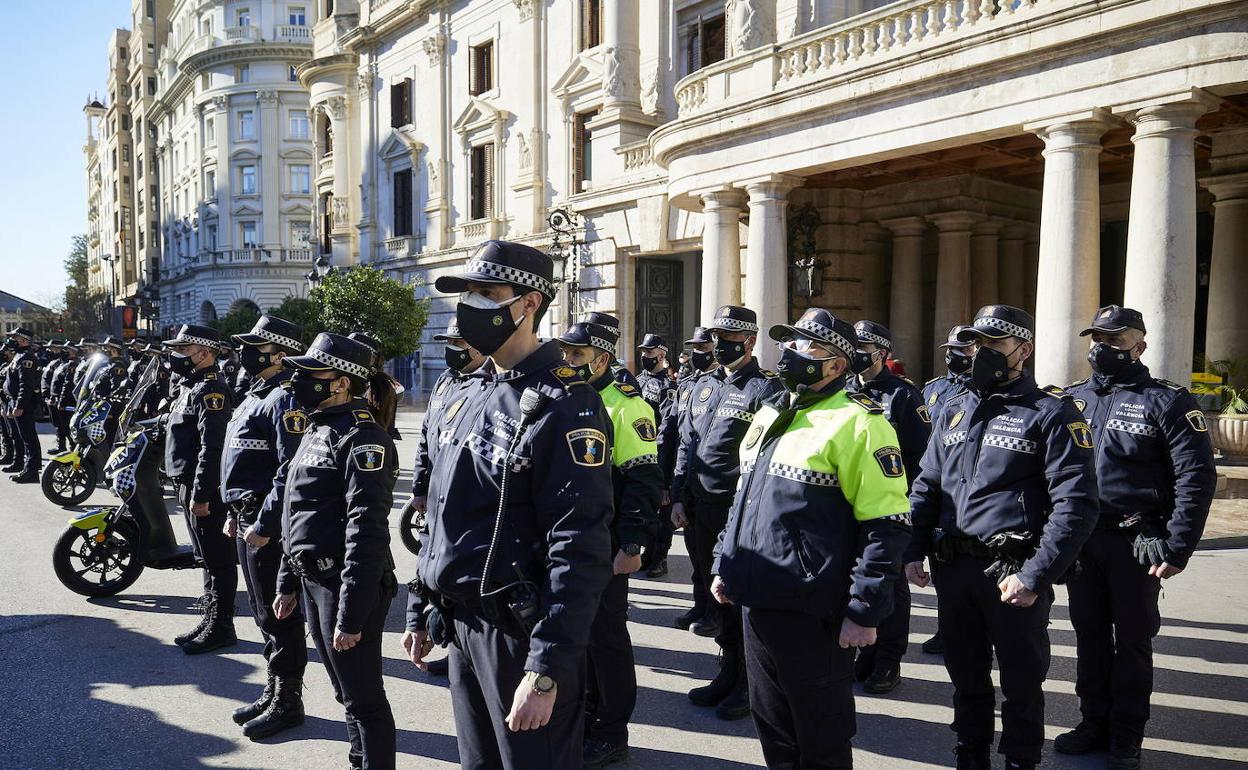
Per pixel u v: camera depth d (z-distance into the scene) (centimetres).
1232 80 781
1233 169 1221
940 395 561
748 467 338
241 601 683
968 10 971
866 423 309
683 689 506
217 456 544
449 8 2739
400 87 2992
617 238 1944
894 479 304
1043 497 354
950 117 984
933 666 543
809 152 1138
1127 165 1345
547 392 257
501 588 251
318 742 435
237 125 5103
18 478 1307
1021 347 368
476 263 267
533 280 266
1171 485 404
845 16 1489
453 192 2775
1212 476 393
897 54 1017
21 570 772
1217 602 638
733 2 1691
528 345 274
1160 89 822
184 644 563
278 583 395
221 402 551
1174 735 430
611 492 258
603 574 252
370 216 3167
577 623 243
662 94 1948
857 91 1062
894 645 498
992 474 359
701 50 1847
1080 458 343
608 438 261
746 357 532
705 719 465
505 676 255
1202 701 470
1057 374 895
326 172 3438
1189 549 385
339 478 365
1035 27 893
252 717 452
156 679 516
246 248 5059
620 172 1923
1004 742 356
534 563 256
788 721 321
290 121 5050
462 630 268
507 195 2530
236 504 455
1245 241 1235
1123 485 407
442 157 2777
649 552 738
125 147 7612
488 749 272
